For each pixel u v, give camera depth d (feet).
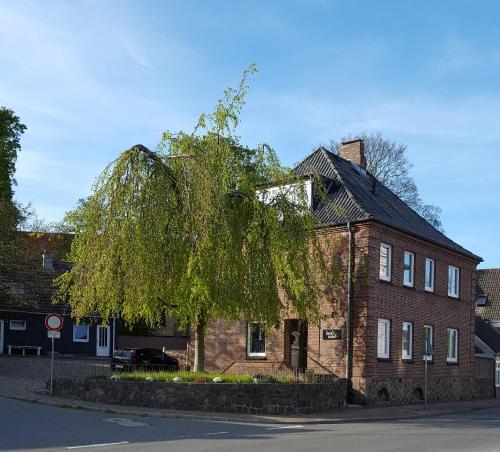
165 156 68.90
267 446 42.83
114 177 64.75
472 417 74.84
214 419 61.72
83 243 66.44
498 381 147.33
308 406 70.49
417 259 95.76
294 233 70.69
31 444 41.19
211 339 97.19
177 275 67.36
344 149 115.96
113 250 63.93
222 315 71.67
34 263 112.16
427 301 97.66
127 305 68.03
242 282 68.49
